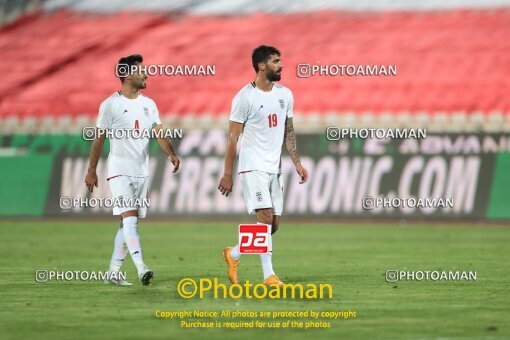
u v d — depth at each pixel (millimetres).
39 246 64000
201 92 105500
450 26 110250
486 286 39812
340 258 54156
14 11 125812
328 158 88875
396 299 35594
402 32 110125
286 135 38594
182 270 46844
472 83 101000
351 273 45438
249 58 110250
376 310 32781
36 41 120125
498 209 84938
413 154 87375
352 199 87500
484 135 86812
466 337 27297
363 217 87062
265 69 37125
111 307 33625
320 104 101250
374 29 111375
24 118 106625
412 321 30375
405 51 106562
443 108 98562
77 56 116688
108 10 123750
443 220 85688
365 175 87688
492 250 59531
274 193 37969
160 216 91375
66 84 111812
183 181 91625
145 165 39219
